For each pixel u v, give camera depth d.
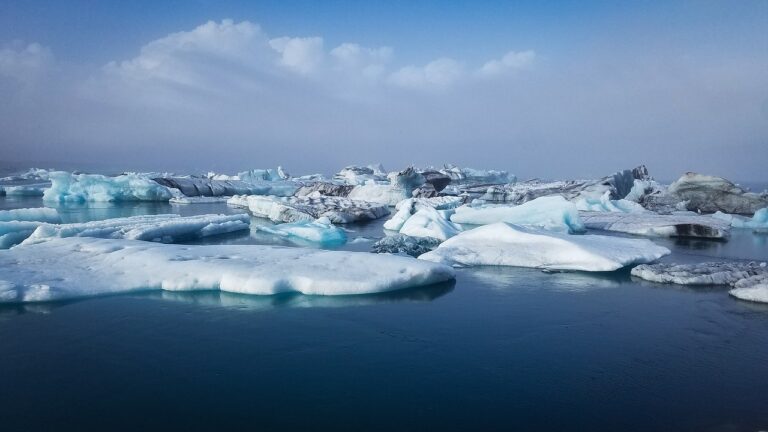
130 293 7.42
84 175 27.86
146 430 3.82
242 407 4.19
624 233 16.80
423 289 8.24
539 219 16.95
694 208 25.08
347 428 3.89
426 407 4.25
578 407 4.27
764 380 4.83
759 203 23.69
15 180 45.62
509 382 4.74
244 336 5.83
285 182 45.25
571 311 7.11
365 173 60.19
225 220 16.75
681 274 8.96
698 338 6.02
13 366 4.89
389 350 5.50
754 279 8.36
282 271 7.94
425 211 15.92
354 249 12.59
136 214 21.27
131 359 5.11
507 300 7.66
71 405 4.16
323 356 5.30
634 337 6.04
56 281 7.34
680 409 4.24
